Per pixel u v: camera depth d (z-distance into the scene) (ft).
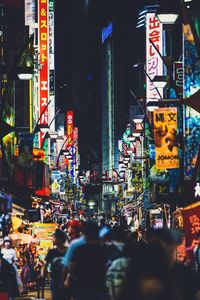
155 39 192.85
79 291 44.45
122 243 54.19
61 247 60.18
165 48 191.83
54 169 258.78
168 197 121.90
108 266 51.31
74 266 44.55
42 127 140.26
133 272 26.30
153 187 134.21
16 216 124.77
